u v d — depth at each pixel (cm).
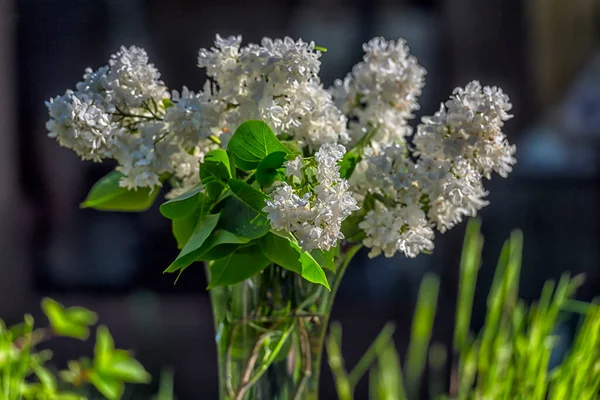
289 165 136
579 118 403
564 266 407
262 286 152
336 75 421
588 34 406
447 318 413
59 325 182
